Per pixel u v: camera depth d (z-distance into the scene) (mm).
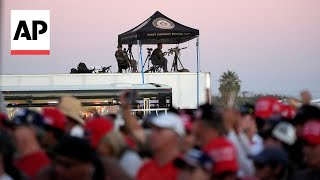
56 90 32688
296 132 11258
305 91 17109
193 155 8484
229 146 8641
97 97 32688
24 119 10383
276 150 9602
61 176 7832
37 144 9492
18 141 9414
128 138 12180
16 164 9078
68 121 12508
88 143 7996
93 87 33031
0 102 20703
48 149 9766
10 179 8047
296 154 11070
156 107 33469
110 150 10172
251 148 11859
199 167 8297
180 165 8633
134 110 32344
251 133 13836
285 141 11266
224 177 8555
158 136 8969
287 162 9578
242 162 11031
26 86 33469
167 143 8938
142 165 9477
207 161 8344
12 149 8508
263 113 14516
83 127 12164
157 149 8977
